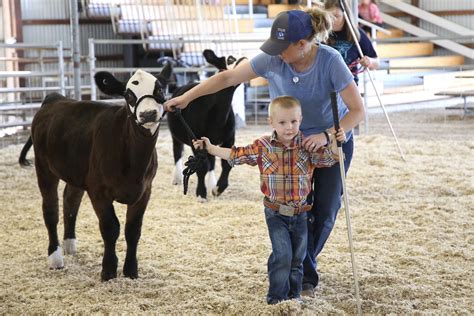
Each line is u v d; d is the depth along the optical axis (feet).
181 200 30.04
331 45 22.53
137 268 19.95
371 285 18.70
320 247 17.90
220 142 30.78
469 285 18.65
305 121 17.44
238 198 30.32
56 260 20.92
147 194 19.49
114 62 74.84
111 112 19.42
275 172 16.46
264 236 23.84
